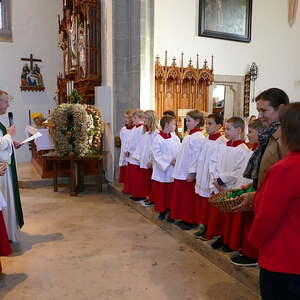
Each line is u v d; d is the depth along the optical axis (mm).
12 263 3184
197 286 2744
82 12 7125
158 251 3469
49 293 2639
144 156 4691
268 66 8648
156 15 7141
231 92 8484
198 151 3533
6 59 9555
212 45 7855
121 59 6066
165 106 7227
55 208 5074
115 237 3879
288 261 1350
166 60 7094
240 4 8070
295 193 1286
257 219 1371
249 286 2689
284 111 1382
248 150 2879
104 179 6707
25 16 9719
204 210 3344
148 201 4863
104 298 2564
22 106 9805
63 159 5812
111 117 6250
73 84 7641
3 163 3168
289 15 8805
